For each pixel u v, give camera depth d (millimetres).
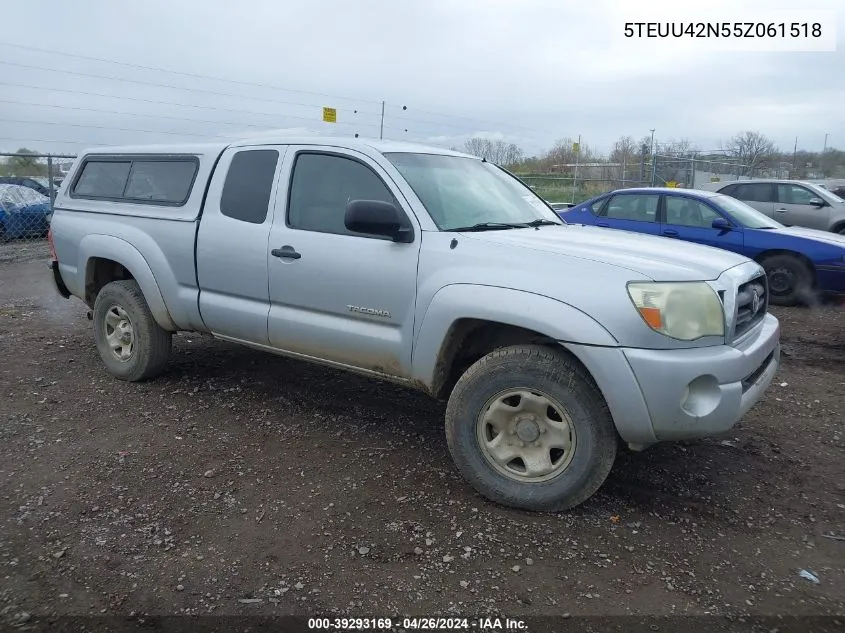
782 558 2977
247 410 4621
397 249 3648
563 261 3225
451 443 3471
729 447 4168
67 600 2590
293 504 3346
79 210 5336
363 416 4562
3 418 4344
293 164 4191
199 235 4492
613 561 2922
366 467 3781
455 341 3529
